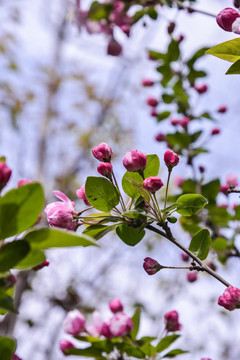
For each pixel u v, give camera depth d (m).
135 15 0.72
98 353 0.53
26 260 0.39
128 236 0.48
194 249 0.48
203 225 0.68
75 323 0.55
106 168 0.48
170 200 0.70
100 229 0.47
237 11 0.47
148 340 0.53
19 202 0.38
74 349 0.53
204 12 0.65
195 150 0.73
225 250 0.66
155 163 0.49
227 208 0.68
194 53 0.77
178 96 0.77
